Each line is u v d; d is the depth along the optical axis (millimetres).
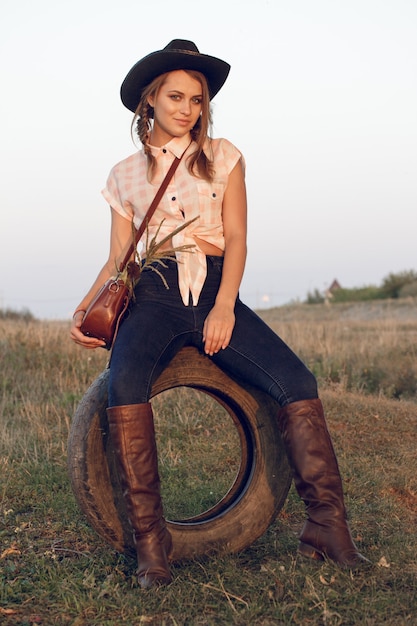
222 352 3549
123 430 3297
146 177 3641
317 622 2982
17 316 21391
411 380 9758
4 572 3557
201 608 3125
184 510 4492
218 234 3627
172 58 3477
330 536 3381
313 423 3406
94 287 3764
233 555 3674
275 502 3738
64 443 5988
